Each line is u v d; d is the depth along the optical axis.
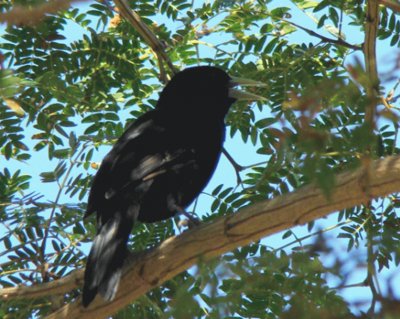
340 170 10.41
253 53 12.69
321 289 7.45
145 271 10.04
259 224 9.27
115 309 10.23
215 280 7.16
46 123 12.03
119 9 12.11
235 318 10.34
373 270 7.15
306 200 8.91
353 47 12.02
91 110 12.61
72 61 12.41
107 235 10.45
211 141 12.30
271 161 11.27
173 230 12.39
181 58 13.26
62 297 11.28
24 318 11.54
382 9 12.36
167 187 11.66
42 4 5.49
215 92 12.82
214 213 11.80
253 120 12.46
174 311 6.75
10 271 11.34
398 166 8.18
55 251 11.62
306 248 6.61
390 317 5.52
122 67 12.61
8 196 11.91
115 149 11.54
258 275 7.25
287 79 12.25
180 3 12.78
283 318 6.04
